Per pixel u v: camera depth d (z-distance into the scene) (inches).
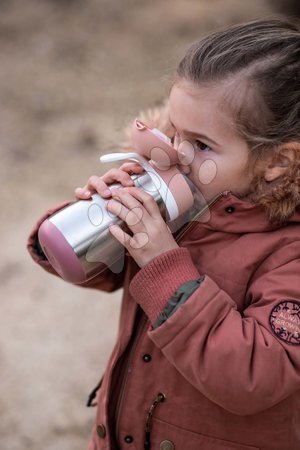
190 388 57.8
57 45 275.7
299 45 56.1
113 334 135.4
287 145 54.4
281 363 52.2
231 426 58.1
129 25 294.5
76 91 242.7
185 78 55.7
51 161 201.3
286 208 55.2
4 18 299.6
